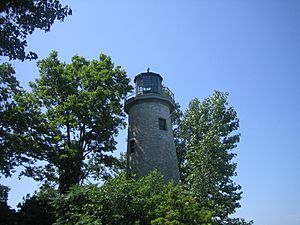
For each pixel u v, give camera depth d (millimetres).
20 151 26609
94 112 29453
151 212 17078
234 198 29766
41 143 27875
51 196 22797
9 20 13555
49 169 28469
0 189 32594
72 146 29031
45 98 30141
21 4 13352
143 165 26422
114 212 17203
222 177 29172
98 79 30453
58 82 30156
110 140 30844
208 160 29625
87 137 30250
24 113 27656
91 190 18750
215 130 32531
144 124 28078
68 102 29359
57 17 14289
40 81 30219
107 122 29516
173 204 17297
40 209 21984
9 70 28734
